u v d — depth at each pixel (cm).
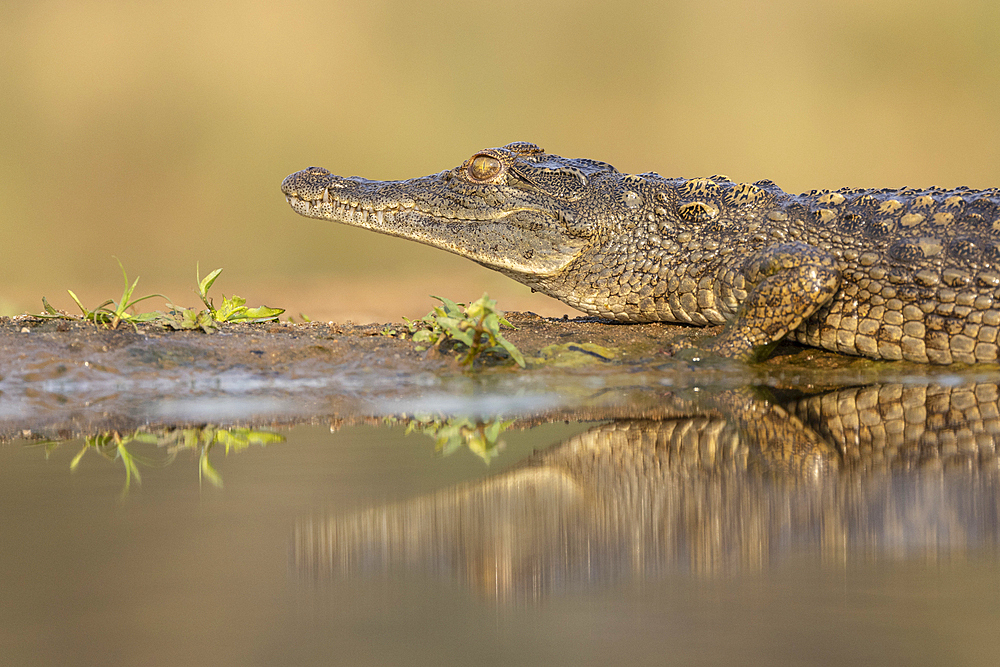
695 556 816
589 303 1825
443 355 1673
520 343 1738
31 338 1669
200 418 1379
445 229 1823
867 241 1672
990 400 1465
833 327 1670
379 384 1572
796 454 1156
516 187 1797
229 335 1753
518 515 920
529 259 1802
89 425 1328
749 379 1616
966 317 1595
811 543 846
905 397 1494
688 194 1798
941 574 768
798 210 1734
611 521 903
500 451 1173
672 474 1065
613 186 1820
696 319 1770
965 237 1628
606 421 1348
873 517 911
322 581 762
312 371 1616
